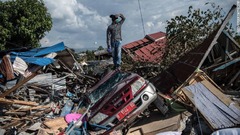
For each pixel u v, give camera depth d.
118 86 7.57
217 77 8.71
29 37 19.09
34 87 10.67
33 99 10.25
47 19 20.05
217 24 13.05
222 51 8.96
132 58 14.77
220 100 6.62
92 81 13.02
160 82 9.86
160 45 16.45
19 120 8.03
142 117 7.30
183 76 8.37
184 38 13.11
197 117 6.50
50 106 9.40
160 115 7.12
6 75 10.20
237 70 8.38
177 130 6.44
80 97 10.35
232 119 5.88
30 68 11.27
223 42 8.84
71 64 14.22
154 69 13.23
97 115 7.25
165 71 10.62
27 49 14.05
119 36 10.71
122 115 7.09
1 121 8.13
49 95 10.64
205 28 13.11
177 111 6.96
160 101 7.14
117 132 6.61
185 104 6.84
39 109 9.04
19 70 10.53
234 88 8.38
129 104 7.12
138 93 7.16
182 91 7.12
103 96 7.91
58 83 11.38
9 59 10.39
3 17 18.75
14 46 19.22
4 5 19.14
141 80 7.34
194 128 6.41
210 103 6.51
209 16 13.14
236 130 5.19
